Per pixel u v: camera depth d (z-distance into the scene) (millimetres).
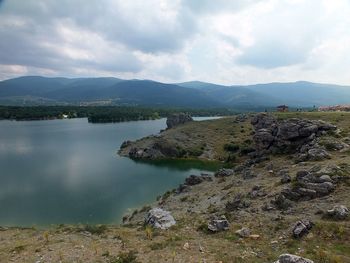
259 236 32625
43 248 31312
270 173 66438
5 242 35375
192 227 38375
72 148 165750
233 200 53469
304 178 47188
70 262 27109
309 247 28125
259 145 92000
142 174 108812
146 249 29609
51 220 62531
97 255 28672
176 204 64062
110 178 101500
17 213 66938
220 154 141375
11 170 111500
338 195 40562
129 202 75250
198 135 167375
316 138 77000
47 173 107500
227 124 178875
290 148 82688
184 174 109312
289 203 41719
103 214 66312
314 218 35375
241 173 77125
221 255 27625
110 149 163750
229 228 36156
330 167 48656
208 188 71812
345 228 30266
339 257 24922
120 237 34312
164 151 145375
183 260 26562
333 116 115312
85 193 83000
